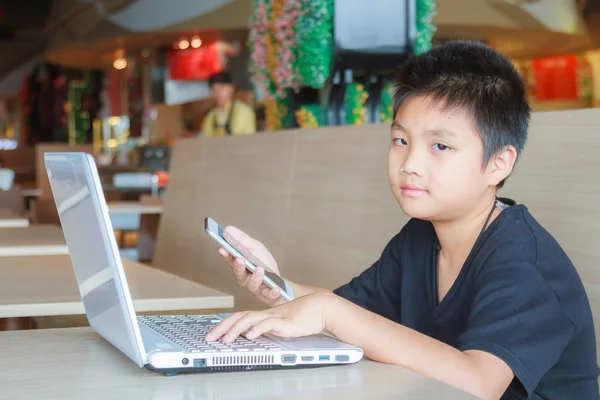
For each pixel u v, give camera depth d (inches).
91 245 44.7
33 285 71.6
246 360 41.8
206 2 479.8
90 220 43.2
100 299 45.9
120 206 219.0
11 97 869.2
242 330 44.9
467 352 44.0
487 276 48.2
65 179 47.1
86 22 538.9
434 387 38.9
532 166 69.4
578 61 516.1
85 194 42.9
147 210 211.9
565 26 454.3
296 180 113.2
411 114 50.3
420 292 56.6
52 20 607.2
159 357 40.5
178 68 555.2
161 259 164.2
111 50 573.9
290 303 46.0
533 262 48.7
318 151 109.0
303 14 132.5
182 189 159.6
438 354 43.2
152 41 533.6
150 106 593.0
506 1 437.1
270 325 43.9
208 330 49.7
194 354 41.0
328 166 105.7
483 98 49.7
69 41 556.7
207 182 146.3
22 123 823.7
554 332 46.0
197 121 508.1
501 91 50.5
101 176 346.6
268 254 59.8
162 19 492.1
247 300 114.5
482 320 45.8
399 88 51.7
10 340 49.4
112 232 41.1
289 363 42.4
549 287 47.9
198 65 546.3
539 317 45.9
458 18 432.8
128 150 526.3
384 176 93.7
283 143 119.4
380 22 132.0
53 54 597.9
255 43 148.9
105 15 522.9
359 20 131.6
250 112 293.1
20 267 84.7
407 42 132.3
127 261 87.0
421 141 50.2
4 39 785.6
